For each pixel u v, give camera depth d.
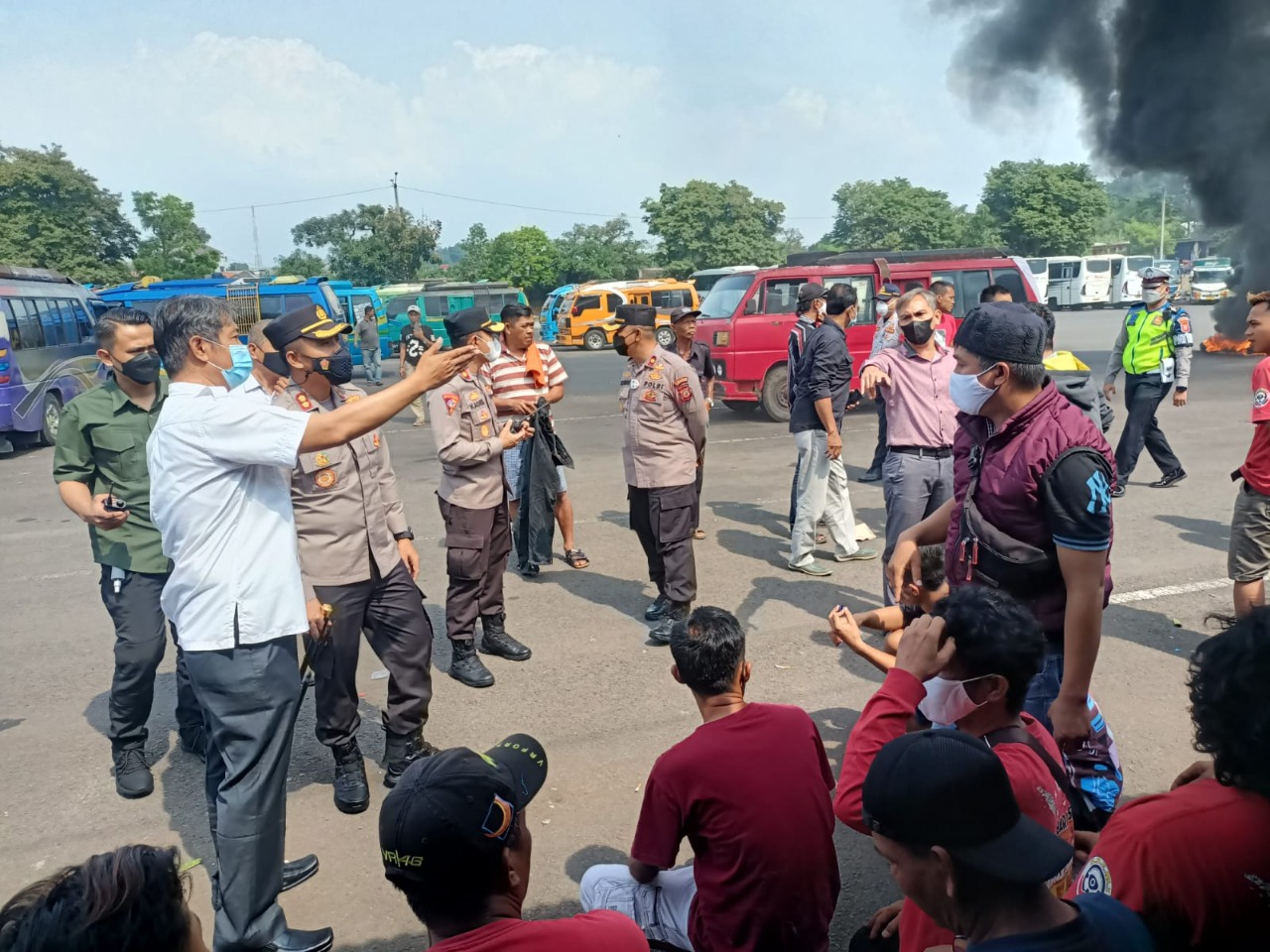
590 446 12.12
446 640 5.66
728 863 2.36
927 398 4.94
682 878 2.67
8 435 14.28
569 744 4.28
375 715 4.72
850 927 3.02
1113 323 35.16
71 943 1.33
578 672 5.07
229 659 2.76
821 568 6.59
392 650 3.93
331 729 3.81
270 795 2.84
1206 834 1.43
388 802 1.58
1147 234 54.38
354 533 3.74
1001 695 2.04
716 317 13.76
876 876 3.29
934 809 1.36
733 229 49.66
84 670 5.37
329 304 23.09
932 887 1.42
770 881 2.33
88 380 16.12
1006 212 49.69
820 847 2.37
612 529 8.08
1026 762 1.99
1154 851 1.45
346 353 3.92
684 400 5.19
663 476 5.26
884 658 2.96
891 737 2.02
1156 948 1.39
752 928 2.36
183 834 3.71
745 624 5.65
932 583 3.06
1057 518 2.51
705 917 2.41
